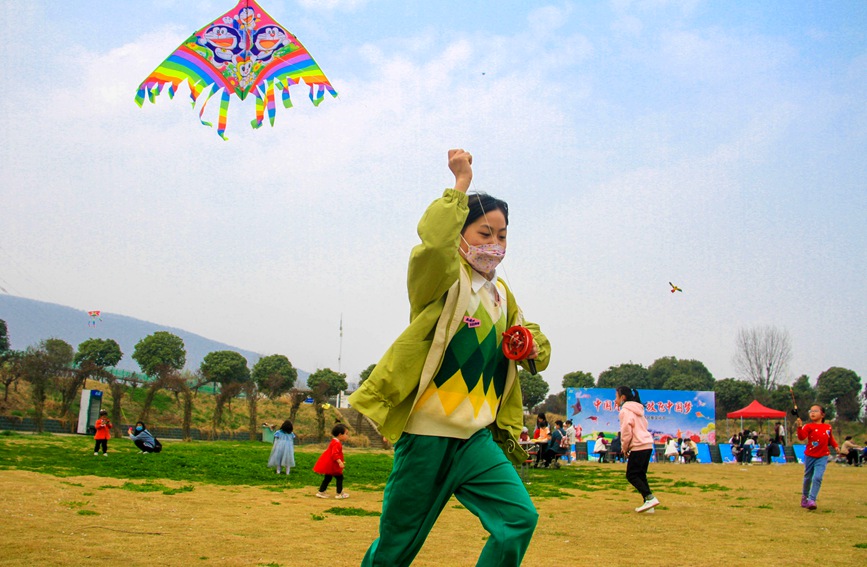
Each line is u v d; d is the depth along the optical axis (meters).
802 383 63.41
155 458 18.03
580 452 31.17
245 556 5.58
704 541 7.18
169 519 7.46
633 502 11.33
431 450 3.27
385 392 3.22
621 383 62.22
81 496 8.85
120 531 6.46
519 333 3.49
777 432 31.53
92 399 36.41
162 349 58.16
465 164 3.32
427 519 3.35
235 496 10.31
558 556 6.18
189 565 5.13
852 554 6.45
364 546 6.30
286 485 12.71
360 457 24.95
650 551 6.52
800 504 11.18
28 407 41.19
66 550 5.40
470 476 3.29
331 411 53.72
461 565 5.60
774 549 6.71
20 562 4.90
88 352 54.22
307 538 6.67
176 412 49.28
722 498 12.18
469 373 3.35
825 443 10.34
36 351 39.09
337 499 10.62
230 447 28.38
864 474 21.44
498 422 3.66
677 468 24.58
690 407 33.44
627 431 9.78
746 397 55.44
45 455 17.14
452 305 3.33
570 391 32.00
